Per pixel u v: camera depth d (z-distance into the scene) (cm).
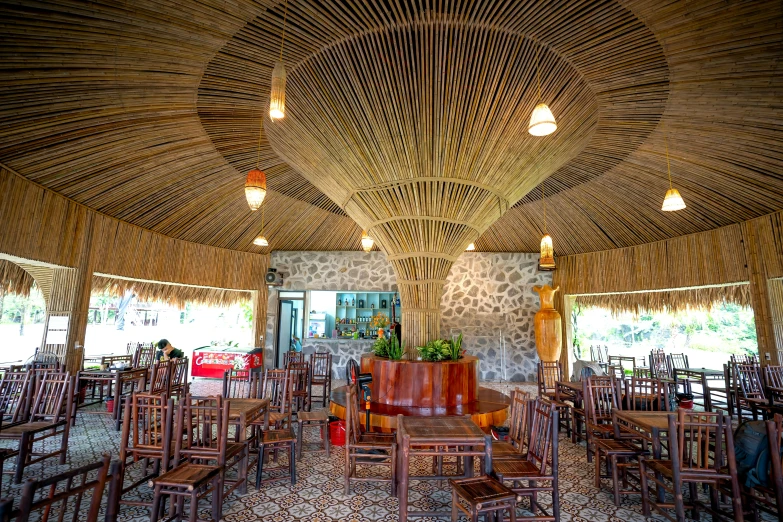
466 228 507
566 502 341
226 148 578
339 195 538
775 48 362
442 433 292
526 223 915
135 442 325
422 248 507
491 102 431
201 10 331
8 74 372
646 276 852
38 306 1422
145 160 575
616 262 912
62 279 629
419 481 379
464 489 256
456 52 388
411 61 397
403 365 507
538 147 480
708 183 632
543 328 844
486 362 1000
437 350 511
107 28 341
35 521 291
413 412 477
